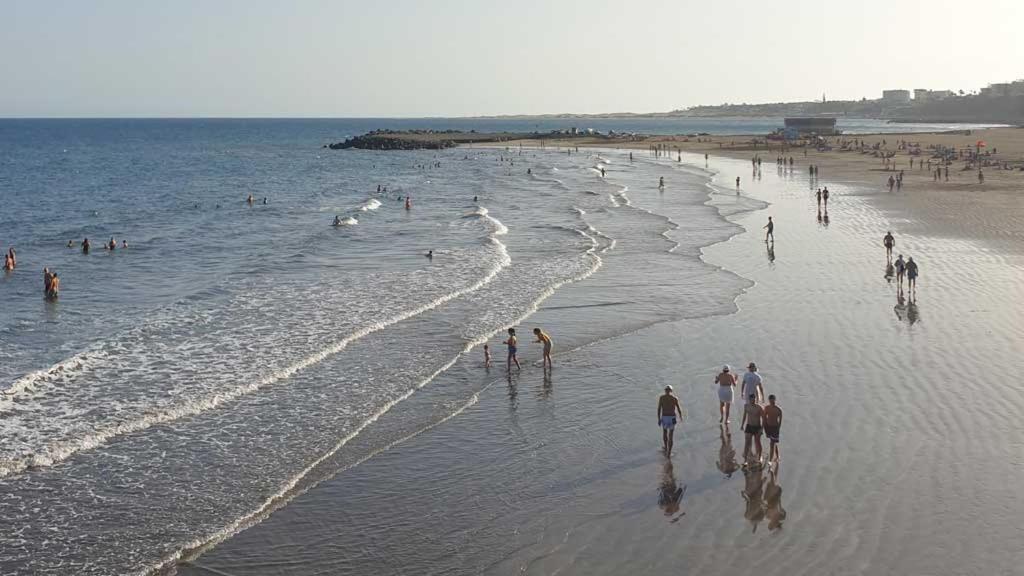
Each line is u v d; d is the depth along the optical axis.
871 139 149.38
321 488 14.91
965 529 12.52
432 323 25.86
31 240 46.28
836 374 19.86
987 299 26.67
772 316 25.83
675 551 12.34
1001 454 15.00
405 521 13.70
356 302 28.53
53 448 16.17
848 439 15.97
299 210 60.25
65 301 30.06
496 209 58.44
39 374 20.59
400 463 15.94
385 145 169.25
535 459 16.06
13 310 28.64
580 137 197.00
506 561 12.36
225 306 28.22
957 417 16.77
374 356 22.53
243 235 47.12
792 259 35.44
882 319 24.78
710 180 79.69
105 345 23.36
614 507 13.91
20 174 99.81
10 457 15.70
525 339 24.16
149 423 17.64
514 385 20.36
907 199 54.91
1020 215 44.88
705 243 40.56
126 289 32.25
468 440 17.03
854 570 11.54
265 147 181.25
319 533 13.35
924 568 11.55
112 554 12.65
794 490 14.06
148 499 14.39
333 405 18.91
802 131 169.88
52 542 12.95
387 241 43.12
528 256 37.97
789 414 17.45
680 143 163.38
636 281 31.83
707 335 24.05
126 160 131.25
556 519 13.59
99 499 14.36
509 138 196.88
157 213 59.28
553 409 18.72
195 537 13.18
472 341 23.88
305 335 24.33
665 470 15.34
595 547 12.62
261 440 16.94
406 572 12.19
